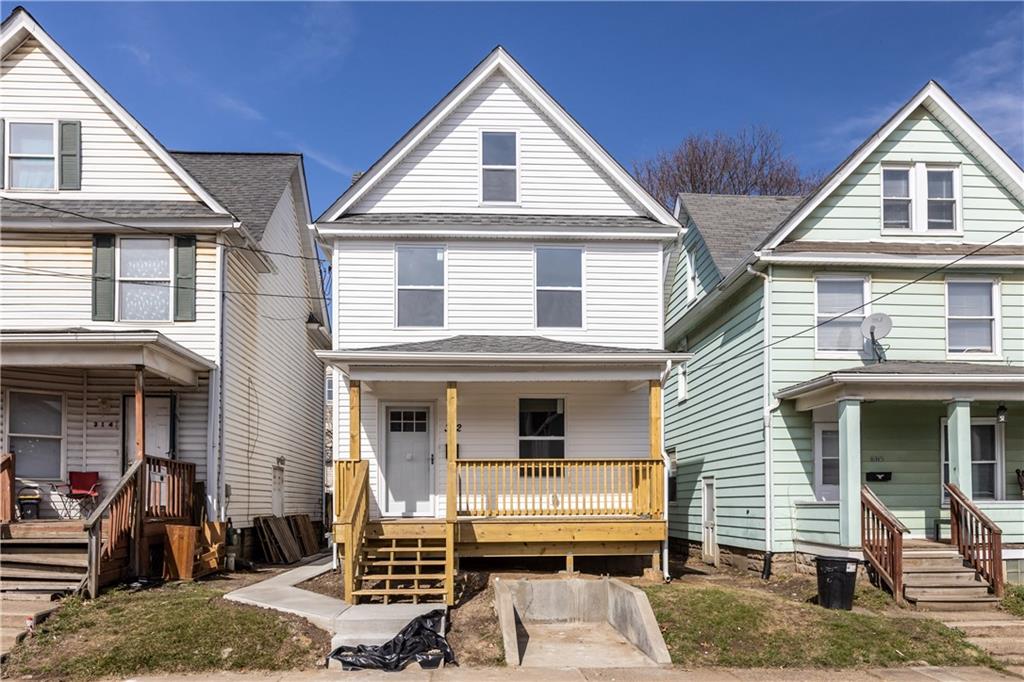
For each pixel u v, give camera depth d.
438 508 14.70
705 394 18.58
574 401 15.11
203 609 10.05
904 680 8.66
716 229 18.55
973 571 12.11
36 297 14.59
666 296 22.02
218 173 19.56
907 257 14.73
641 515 13.15
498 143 15.84
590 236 15.34
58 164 15.12
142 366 12.46
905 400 13.08
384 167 15.38
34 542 11.87
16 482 14.16
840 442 12.99
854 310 14.97
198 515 14.27
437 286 15.20
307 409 23.72
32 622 9.54
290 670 8.73
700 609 10.36
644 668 9.01
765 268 14.91
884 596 11.70
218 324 14.75
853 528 12.55
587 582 11.46
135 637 9.16
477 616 10.46
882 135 15.05
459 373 12.97
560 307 15.33
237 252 15.89
